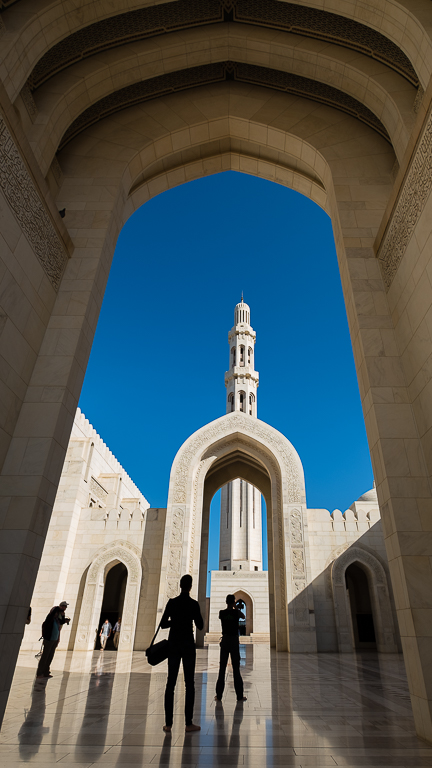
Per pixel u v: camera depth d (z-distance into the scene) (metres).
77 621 20.41
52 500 6.62
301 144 10.33
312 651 18.58
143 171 10.83
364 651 21.03
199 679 9.24
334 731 4.79
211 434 22.97
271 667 11.95
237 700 6.60
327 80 9.92
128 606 20.45
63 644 19.81
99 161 10.09
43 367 7.27
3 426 6.36
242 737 4.52
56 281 8.05
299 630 19.00
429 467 6.21
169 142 10.76
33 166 6.89
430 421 6.19
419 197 6.46
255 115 10.77
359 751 4.06
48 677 9.31
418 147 6.40
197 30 10.20
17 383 6.73
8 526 5.92
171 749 4.07
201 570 23.80
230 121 10.84
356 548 20.94
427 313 6.29
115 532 22.02
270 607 22.56
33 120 8.46
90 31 9.36
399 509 6.03
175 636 5.18
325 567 20.95
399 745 4.29
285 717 5.47
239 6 9.97
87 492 23.83
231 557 45.00
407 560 5.71
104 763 3.61
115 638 21.92
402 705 6.25
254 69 11.12
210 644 24.33
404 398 6.87
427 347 6.30
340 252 9.12
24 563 5.77
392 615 19.62
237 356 47.09
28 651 19.02
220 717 5.47
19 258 6.70
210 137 11.05
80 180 9.78
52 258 7.88
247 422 23.11
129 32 9.80
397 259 7.35
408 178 6.77
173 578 20.19
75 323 7.74
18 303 6.72
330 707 6.10
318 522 21.77
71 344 7.52
